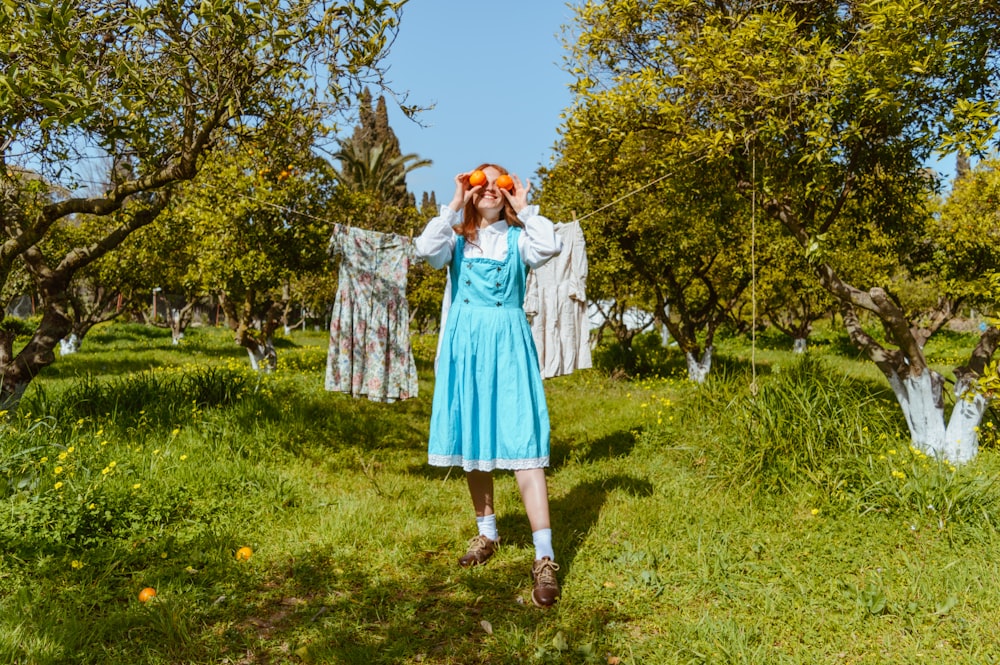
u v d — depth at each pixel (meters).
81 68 3.91
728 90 5.29
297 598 3.04
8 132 4.71
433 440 3.24
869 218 6.89
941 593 2.95
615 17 6.25
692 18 6.07
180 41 4.49
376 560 3.46
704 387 6.12
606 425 7.02
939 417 5.35
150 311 35.03
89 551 3.26
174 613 2.70
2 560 3.09
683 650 2.52
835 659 2.47
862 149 5.99
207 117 5.09
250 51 4.43
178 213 10.46
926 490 3.83
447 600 3.03
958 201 11.79
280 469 5.00
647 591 3.05
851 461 4.34
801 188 6.01
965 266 10.09
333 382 5.38
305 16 4.39
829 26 5.77
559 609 2.88
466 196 3.26
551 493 4.78
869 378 9.66
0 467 3.91
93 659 2.42
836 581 3.07
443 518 4.14
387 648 2.59
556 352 5.29
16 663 2.35
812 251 5.71
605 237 11.91
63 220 15.99
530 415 3.13
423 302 25.69
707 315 13.91
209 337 25.30
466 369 3.18
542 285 5.30
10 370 5.71
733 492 4.33
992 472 4.79
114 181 5.45
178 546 3.46
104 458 4.48
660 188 7.14
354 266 5.45
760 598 2.96
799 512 3.98
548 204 12.26
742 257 12.23
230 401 6.67
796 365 5.85
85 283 18.64
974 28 5.08
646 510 4.10
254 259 10.34
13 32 3.86
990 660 2.42
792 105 5.32
